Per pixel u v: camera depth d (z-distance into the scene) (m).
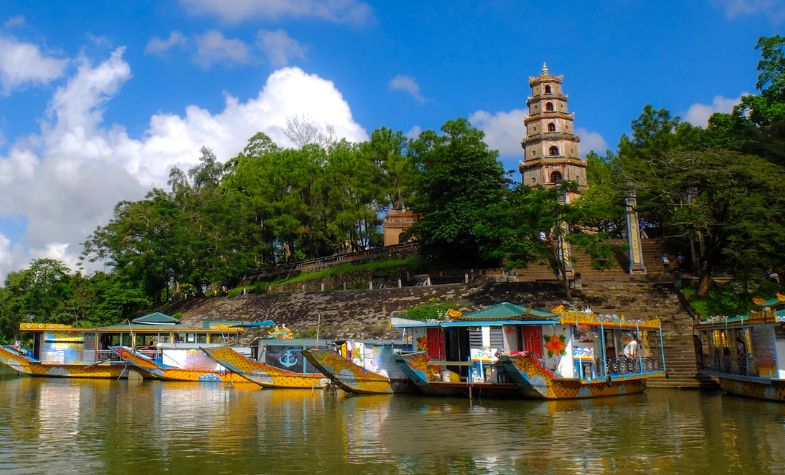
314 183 67.00
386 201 66.19
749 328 25.50
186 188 71.06
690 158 41.47
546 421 20.95
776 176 39.09
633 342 30.31
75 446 17.25
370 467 14.46
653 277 45.78
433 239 49.34
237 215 66.25
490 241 46.66
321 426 20.34
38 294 70.69
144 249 62.78
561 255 45.59
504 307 28.30
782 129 44.16
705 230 42.75
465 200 49.69
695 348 34.75
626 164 48.34
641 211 49.53
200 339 43.72
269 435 18.75
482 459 15.21
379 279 55.62
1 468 14.62
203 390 33.91
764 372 24.31
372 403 26.67
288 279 63.81
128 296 67.06
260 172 69.06
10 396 30.84
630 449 16.22
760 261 38.53
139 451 16.48
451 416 22.33
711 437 17.70
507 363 24.69
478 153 51.75
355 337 43.78
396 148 65.69
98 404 27.14
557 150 62.41
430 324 28.91
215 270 63.41
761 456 15.21
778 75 47.97
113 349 40.88
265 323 45.25
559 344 27.11
